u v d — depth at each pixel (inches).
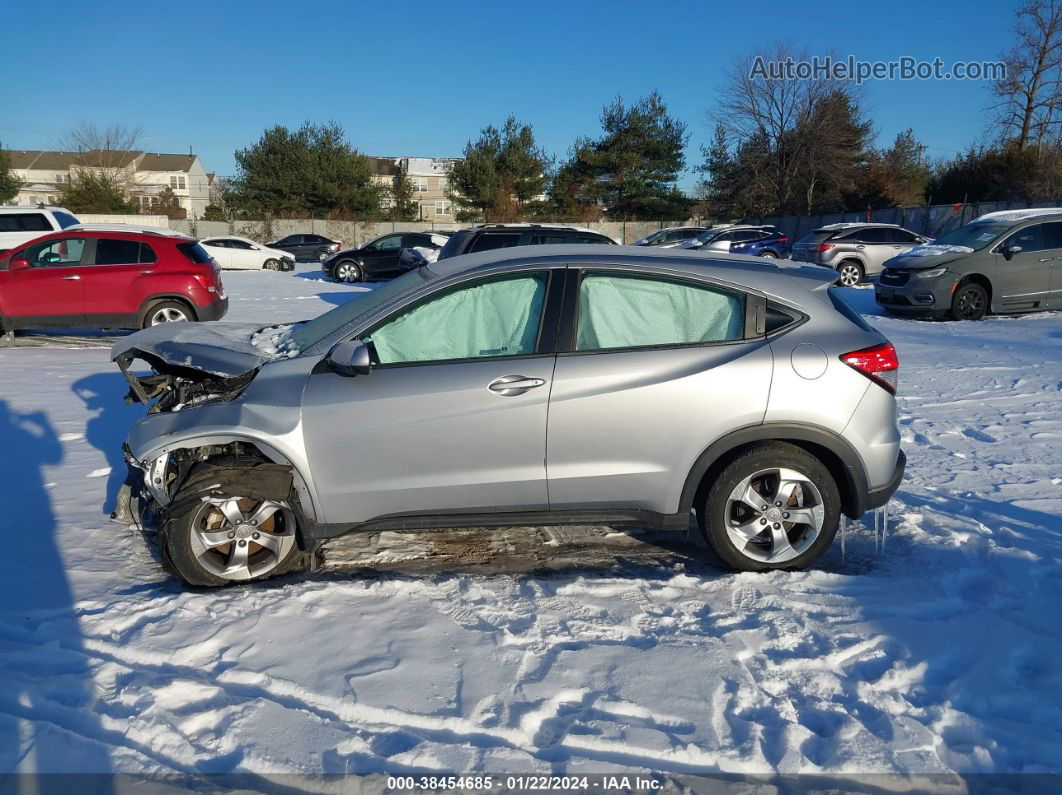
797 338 165.2
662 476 163.3
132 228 486.0
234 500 161.2
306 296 775.7
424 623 148.0
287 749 113.2
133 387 181.9
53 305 458.3
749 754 112.7
